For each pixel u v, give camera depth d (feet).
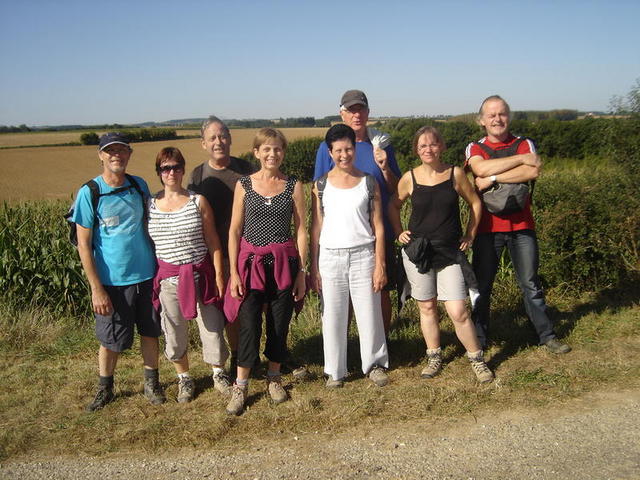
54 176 117.50
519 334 15.53
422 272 12.81
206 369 14.49
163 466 10.07
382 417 11.43
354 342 15.85
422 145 12.50
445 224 12.69
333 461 9.93
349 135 12.09
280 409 11.98
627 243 19.15
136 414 12.10
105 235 11.80
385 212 13.91
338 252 12.46
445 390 12.37
